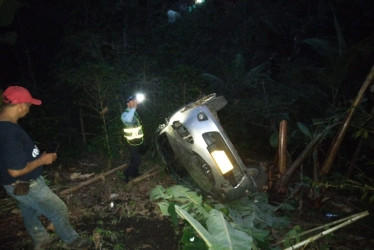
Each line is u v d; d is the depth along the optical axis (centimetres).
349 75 695
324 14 1090
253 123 684
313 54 1141
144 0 1016
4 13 440
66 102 723
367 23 950
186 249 313
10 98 284
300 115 734
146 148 528
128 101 481
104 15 914
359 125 438
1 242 373
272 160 659
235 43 1141
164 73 807
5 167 283
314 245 370
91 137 713
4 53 884
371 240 391
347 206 482
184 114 436
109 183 519
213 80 769
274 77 982
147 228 401
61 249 353
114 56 823
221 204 420
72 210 439
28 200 300
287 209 439
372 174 587
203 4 1264
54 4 903
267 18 1193
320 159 653
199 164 426
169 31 1062
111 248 363
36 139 617
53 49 923
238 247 296
